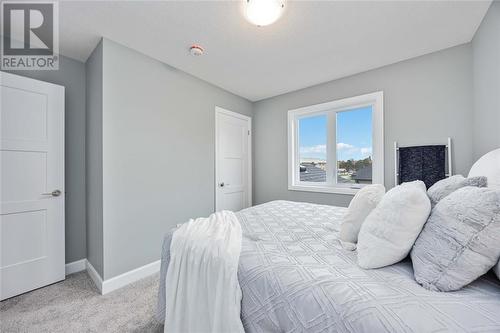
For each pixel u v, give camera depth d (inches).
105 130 72.6
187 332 40.4
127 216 78.0
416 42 75.5
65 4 57.2
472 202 27.6
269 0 54.9
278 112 130.9
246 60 88.0
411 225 32.8
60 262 77.6
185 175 99.8
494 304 24.5
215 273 37.7
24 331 53.2
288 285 31.4
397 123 89.8
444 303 24.7
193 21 64.4
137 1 56.3
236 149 130.0
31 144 72.0
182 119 98.3
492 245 25.6
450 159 77.7
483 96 65.7
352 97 101.7
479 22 64.9
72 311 60.7
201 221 55.6
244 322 34.2
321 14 61.1
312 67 94.0
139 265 80.9
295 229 55.2
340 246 44.1
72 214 86.0
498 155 48.7
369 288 28.3
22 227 69.9
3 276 66.0
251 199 140.7
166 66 91.3
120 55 76.2
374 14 61.3
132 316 58.7
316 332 27.0
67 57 84.8
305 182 124.5
